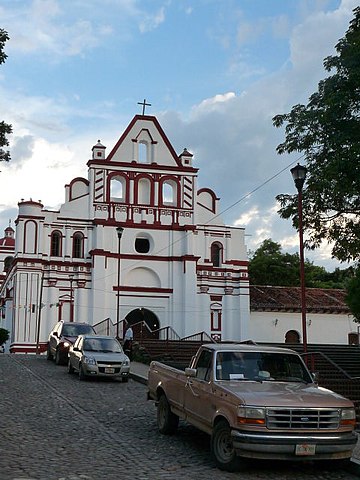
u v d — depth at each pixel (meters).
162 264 50.91
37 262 48.06
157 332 48.94
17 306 47.34
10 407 16.69
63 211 49.66
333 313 54.81
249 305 52.41
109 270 49.34
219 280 52.09
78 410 16.67
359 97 19.72
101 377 25.22
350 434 10.35
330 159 20.08
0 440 12.31
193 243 51.62
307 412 10.09
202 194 53.31
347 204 20.95
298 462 11.30
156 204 51.47
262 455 9.92
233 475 10.29
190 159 53.00
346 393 16.81
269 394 10.44
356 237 21.92
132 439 13.01
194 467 10.77
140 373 26.59
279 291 56.34
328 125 20.08
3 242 83.00
